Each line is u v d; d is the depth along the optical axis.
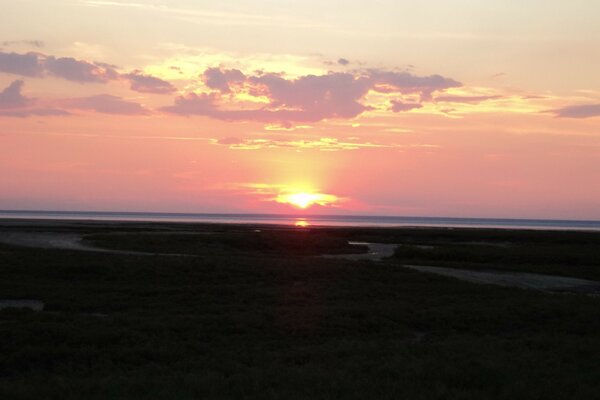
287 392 12.08
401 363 14.66
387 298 27.75
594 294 33.72
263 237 67.75
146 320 20.70
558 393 12.24
